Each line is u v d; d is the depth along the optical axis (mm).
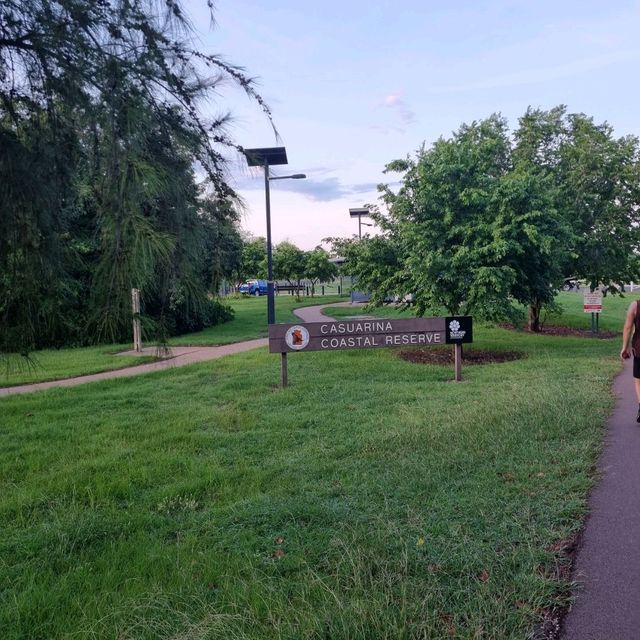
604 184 19953
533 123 20750
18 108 2826
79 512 4898
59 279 2850
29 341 2906
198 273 2803
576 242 18016
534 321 21844
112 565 3916
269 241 19797
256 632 2949
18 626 3232
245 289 53344
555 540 3969
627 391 9352
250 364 13461
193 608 3283
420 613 3041
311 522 4473
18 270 2811
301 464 6090
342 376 11586
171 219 2686
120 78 2600
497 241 13328
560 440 6398
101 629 3133
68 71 2619
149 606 3277
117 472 5992
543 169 19641
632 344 7301
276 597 3289
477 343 17406
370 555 3709
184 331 22125
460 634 2891
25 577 3781
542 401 8203
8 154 2688
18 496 5332
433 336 11141
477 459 5816
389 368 12492
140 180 2559
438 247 14180
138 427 7941
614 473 5324
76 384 11727
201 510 5004
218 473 5836
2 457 6680
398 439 6688
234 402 9422
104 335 2744
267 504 4852
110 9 2623
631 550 3807
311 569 3672
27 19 2605
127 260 2547
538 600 3188
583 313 29297
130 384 11578
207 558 3916
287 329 10773
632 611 3123
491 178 14531
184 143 2744
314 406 8922
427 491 4988
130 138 2576
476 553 3707
